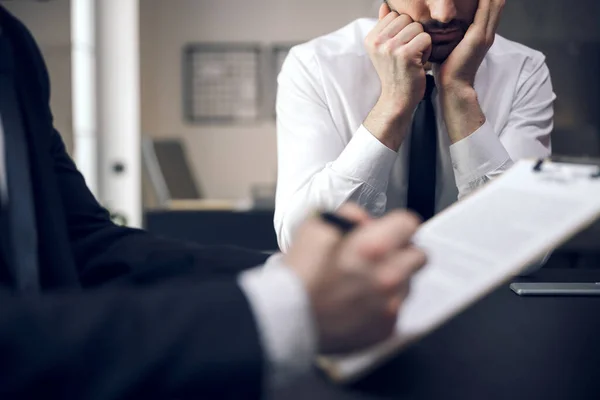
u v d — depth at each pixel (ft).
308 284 1.46
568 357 2.32
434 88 4.62
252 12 20.10
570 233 1.80
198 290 1.47
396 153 4.35
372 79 4.85
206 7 20.13
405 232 1.52
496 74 4.94
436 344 2.47
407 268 1.50
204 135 20.40
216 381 1.37
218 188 20.48
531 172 2.23
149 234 2.89
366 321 1.50
